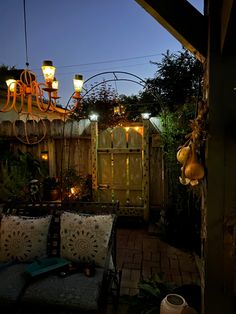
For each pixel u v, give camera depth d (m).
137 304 1.70
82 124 4.39
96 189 4.24
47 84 2.66
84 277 1.77
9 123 4.57
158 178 4.19
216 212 1.22
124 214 4.18
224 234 1.22
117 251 3.21
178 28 1.26
